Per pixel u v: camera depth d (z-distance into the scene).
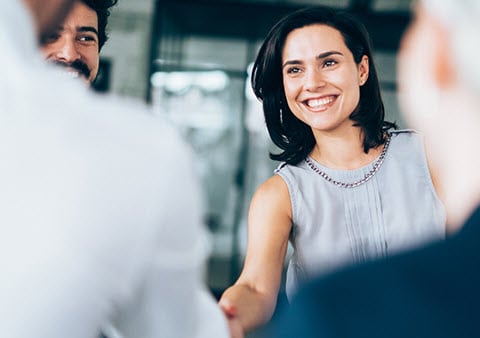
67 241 0.75
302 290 0.48
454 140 0.45
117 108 0.81
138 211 0.77
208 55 7.24
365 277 0.46
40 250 0.74
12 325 0.74
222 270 7.14
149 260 0.79
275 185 1.88
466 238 0.44
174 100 7.25
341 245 1.83
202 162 7.28
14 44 0.79
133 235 0.77
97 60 1.74
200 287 0.94
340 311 0.46
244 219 7.27
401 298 0.44
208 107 7.27
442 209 1.80
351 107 1.79
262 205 1.87
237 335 1.46
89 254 0.75
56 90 0.80
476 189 0.44
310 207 1.84
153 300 0.83
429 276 0.44
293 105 1.83
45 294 0.74
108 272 0.76
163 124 0.82
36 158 0.76
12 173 0.76
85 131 0.77
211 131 7.30
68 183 0.75
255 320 1.67
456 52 0.43
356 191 1.84
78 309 0.76
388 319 0.44
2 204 0.75
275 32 1.83
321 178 1.86
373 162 1.85
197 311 0.91
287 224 1.86
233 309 1.46
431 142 0.47
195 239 0.84
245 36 7.19
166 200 0.78
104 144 0.77
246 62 7.24
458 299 0.43
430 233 1.79
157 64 7.00
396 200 1.82
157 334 0.86
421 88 0.46
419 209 1.81
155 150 0.78
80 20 1.65
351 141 1.84
